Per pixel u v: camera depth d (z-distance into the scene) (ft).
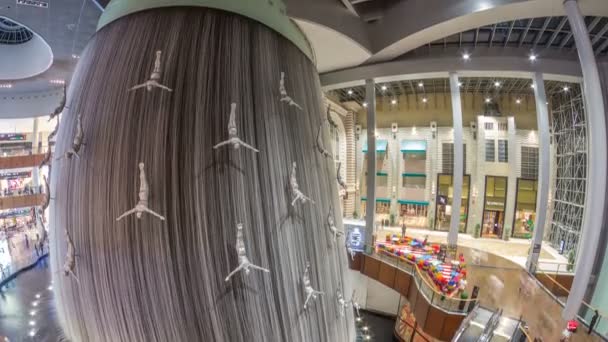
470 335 27.53
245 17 4.36
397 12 36.45
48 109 59.67
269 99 4.10
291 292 3.86
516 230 62.54
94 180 3.62
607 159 26.63
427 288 35.73
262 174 3.81
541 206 41.09
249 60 4.10
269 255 3.71
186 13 4.15
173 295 3.43
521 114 62.95
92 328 3.70
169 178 3.48
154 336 3.49
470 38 41.70
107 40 4.30
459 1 30.53
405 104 68.90
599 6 27.99
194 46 3.92
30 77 52.03
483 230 63.36
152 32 4.03
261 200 3.75
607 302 29.89
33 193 57.11
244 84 3.94
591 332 27.04
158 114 3.62
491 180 63.16
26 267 53.93
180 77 3.74
